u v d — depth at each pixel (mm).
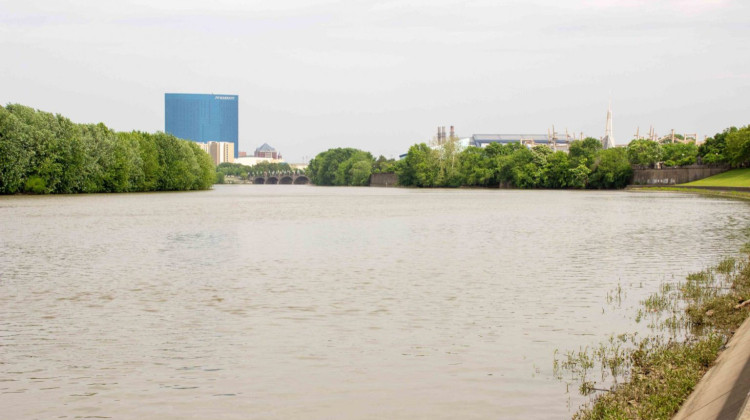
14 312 28438
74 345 22969
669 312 27703
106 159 174250
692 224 77688
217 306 29719
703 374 18062
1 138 148250
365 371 19953
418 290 33719
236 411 16844
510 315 27625
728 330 23406
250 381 19094
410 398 17719
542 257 47188
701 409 14492
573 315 27516
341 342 23297
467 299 31188
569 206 124625
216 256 48438
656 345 22031
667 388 16656
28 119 155500
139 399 17656
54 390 18359
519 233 67188
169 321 26656
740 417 11289
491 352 21953
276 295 32438
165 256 48469
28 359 21281
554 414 16531
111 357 21500
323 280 37062
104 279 37625
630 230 69938
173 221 85562
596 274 38906
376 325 25875
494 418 16328
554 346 22656
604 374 19391
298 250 52281
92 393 18125
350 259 46469
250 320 26844
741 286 32031
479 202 147750
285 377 19453
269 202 151875
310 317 27375
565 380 19000
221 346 22797
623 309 28609
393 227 75938
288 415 16578
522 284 35469
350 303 30312
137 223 81750
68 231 70125
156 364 20734
